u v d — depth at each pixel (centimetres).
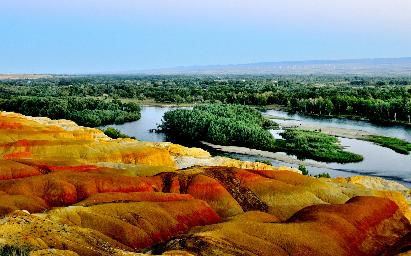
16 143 8450
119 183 6328
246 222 4884
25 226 3922
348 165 10706
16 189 5850
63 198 5862
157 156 8700
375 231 5412
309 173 10050
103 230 4706
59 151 8488
